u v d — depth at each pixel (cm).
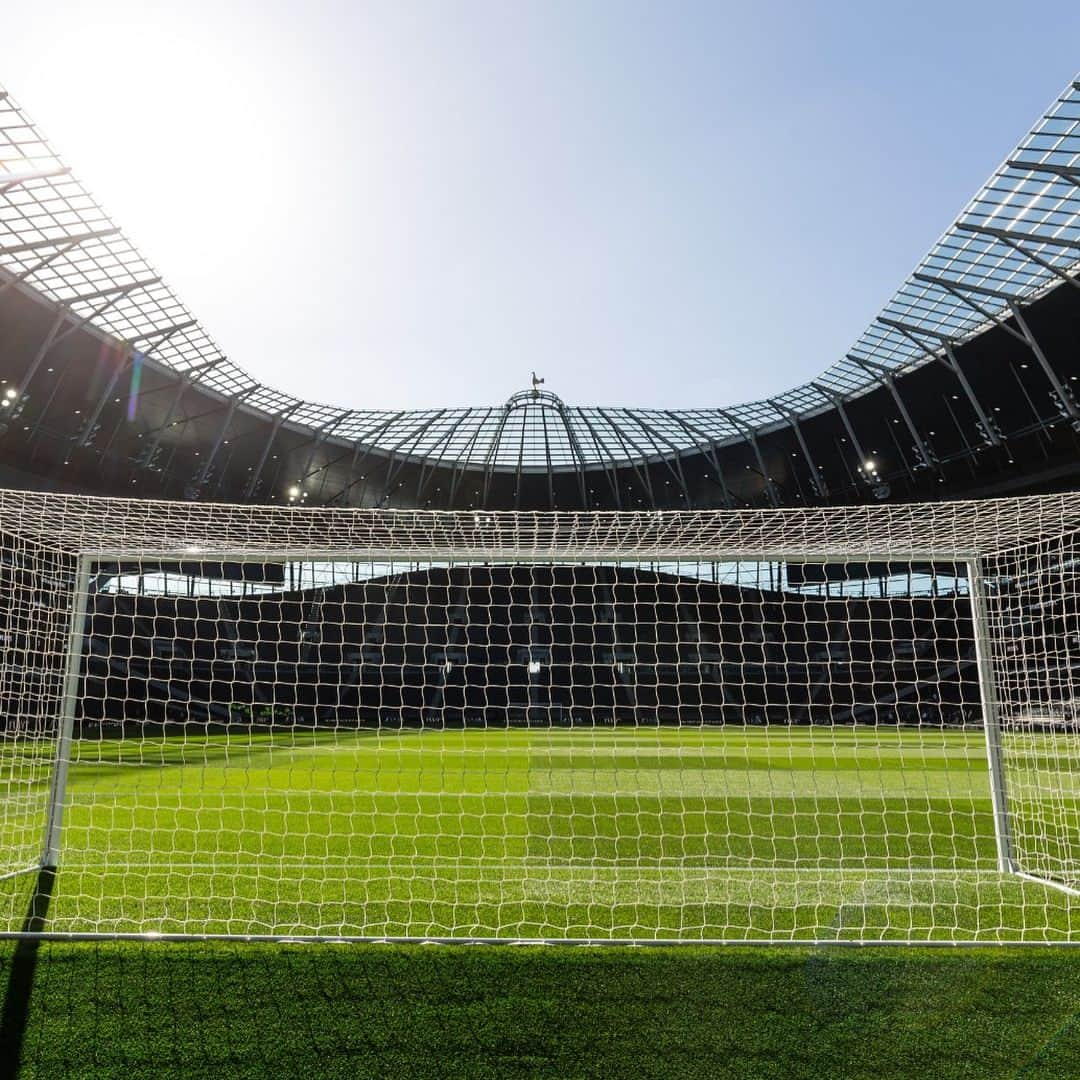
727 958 378
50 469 3059
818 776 1258
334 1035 312
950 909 494
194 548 665
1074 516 549
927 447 3534
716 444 4212
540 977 360
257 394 3572
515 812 891
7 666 869
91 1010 329
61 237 2228
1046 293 2491
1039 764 995
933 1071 291
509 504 4900
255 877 565
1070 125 1723
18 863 593
